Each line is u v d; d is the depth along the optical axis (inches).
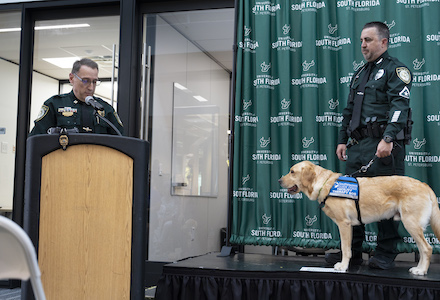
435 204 93.8
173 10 157.4
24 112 165.0
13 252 40.4
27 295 69.3
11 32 169.6
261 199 130.8
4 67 168.2
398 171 101.7
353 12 129.3
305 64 131.0
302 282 92.8
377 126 101.0
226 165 156.3
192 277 97.2
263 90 134.0
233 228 131.3
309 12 131.8
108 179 72.0
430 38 121.6
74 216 72.0
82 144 72.6
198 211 159.3
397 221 102.3
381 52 103.4
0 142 165.9
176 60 159.2
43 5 163.0
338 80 129.6
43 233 71.8
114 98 157.6
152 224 158.4
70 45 164.7
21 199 160.6
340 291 91.2
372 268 99.7
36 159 72.0
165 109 160.1
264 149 132.1
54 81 166.4
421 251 92.4
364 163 104.0
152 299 121.3
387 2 126.7
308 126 129.3
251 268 97.1
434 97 120.3
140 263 71.1
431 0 122.5
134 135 157.0
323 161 128.6
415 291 86.5
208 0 155.1
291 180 100.7
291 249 139.2
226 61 156.0
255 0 137.3
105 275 71.2
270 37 135.9
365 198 93.7
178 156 160.6
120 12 157.6
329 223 125.8
